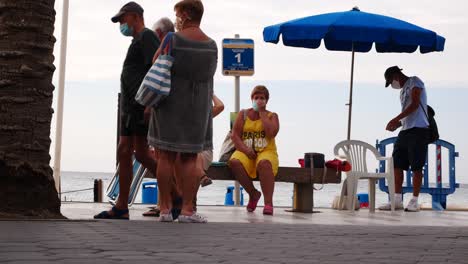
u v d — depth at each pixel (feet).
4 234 16.39
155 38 25.05
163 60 23.39
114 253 13.28
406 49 45.16
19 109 21.68
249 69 42.65
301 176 35.53
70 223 20.53
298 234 18.84
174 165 24.88
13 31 21.80
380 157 39.42
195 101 23.93
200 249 14.40
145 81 23.30
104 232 17.76
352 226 22.54
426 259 13.74
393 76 40.04
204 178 29.60
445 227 23.29
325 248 15.38
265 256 13.51
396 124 39.50
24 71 21.75
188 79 23.84
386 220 30.14
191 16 24.16
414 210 39.09
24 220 20.83
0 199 21.44
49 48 22.30
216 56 24.40
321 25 38.78
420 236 19.24
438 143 47.88
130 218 27.07
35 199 21.75
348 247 15.74
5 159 21.45
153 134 23.90
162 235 17.46
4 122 21.62
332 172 35.94
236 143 33.42
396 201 40.29
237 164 33.50
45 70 22.15
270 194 32.27
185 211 23.71
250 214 32.35
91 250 13.66
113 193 33.09
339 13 40.19
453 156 47.57
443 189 47.01
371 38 39.24
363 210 39.29
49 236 16.16
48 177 22.06
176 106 23.72
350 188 38.63
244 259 12.92
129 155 25.40
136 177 33.19
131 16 25.21
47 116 22.18
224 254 13.64
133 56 25.13
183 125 23.79
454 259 13.87
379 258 13.71
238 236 17.74
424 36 39.81
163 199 24.06
